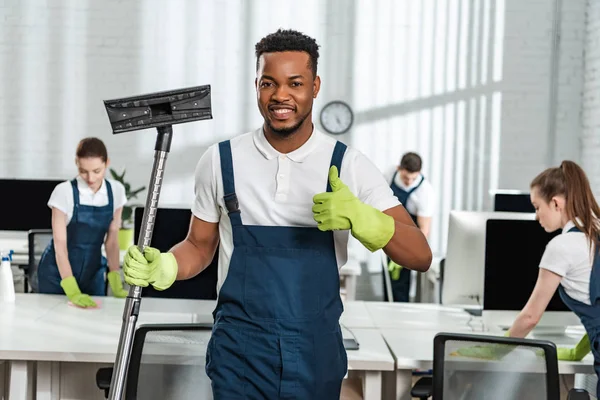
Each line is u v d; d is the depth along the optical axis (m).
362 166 1.80
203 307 3.12
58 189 3.59
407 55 6.46
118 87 6.41
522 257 3.24
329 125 6.47
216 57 6.43
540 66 6.41
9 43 6.37
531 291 3.25
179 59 6.43
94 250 3.67
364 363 2.68
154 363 2.35
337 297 1.81
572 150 6.43
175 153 6.45
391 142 6.49
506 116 6.45
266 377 1.75
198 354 2.36
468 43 6.43
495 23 6.41
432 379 2.48
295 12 6.43
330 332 1.79
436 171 6.50
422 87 6.47
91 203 3.62
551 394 2.37
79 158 3.55
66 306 3.39
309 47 1.70
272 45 1.69
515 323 2.73
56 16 6.37
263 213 1.78
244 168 1.79
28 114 6.39
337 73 6.46
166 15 6.40
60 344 2.75
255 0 6.41
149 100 1.51
